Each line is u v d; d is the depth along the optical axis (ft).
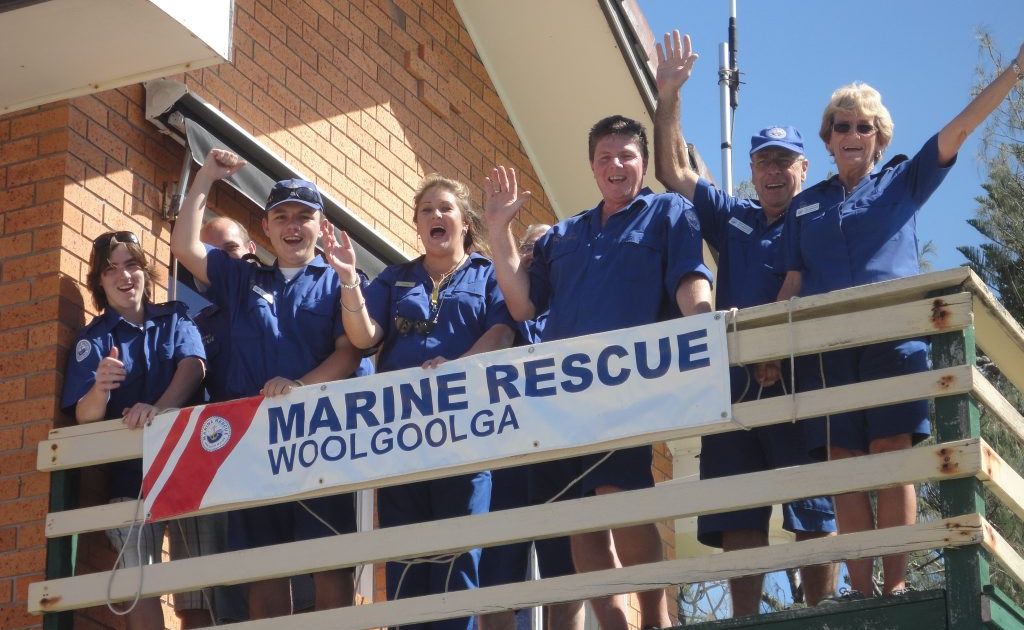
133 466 21.40
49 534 20.20
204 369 21.49
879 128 19.66
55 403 21.27
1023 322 45.96
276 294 21.16
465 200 21.72
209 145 24.34
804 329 17.87
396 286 21.26
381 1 30.73
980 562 16.48
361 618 18.70
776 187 20.85
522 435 18.53
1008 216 46.91
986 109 18.67
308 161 27.55
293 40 27.89
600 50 32.53
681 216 19.86
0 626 20.56
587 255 19.92
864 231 19.17
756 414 17.81
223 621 21.66
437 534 18.70
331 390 19.52
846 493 18.04
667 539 37.19
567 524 18.16
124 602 20.45
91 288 21.70
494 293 21.03
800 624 17.11
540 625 25.76
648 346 18.34
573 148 34.73
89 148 22.81
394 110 30.45
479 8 33.12
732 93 37.88
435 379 19.08
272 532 20.66
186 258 21.25
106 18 20.04
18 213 22.35
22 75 21.38
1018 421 17.93
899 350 18.66
